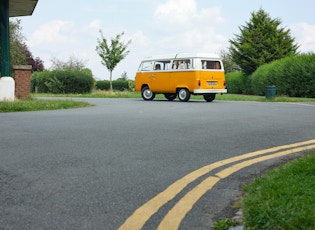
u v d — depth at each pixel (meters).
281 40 42.53
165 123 9.05
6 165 4.82
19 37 36.59
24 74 16.12
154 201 3.58
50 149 5.80
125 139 6.76
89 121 9.28
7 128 7.92
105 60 31.25
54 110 12.72
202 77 18.64
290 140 6.86
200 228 2.98
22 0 15.37
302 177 3.96
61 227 2.95
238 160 5.29
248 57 40.62
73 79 33.03
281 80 28.66
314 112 12.31
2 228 2.92
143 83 20.92
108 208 3.37
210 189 3.98
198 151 5.83
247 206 3.29
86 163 4.97
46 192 3.79
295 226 2.76
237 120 9.80
